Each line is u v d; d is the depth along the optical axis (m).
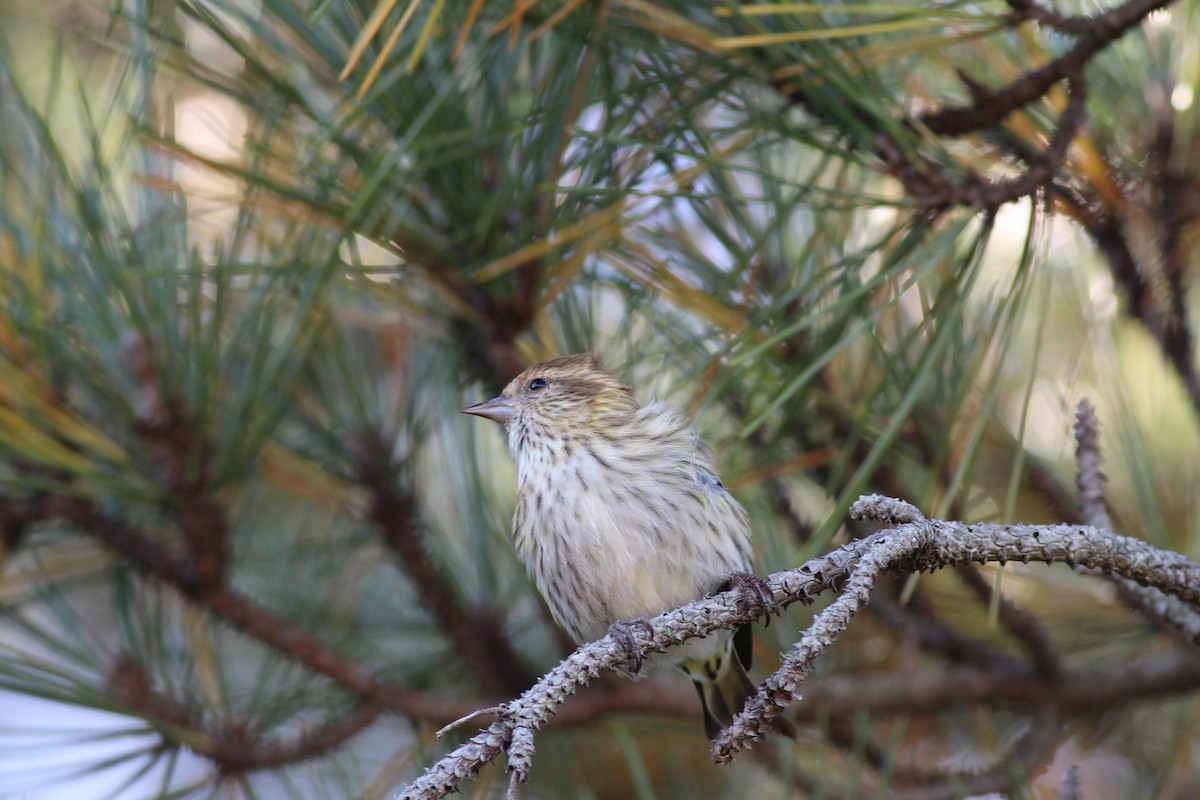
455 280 7.43
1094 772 9.27
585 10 6.43
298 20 6.57
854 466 7.36
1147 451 8.00
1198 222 7.26
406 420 8.05
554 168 6.98
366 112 6.68
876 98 6.38
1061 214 7.10
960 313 5.96
